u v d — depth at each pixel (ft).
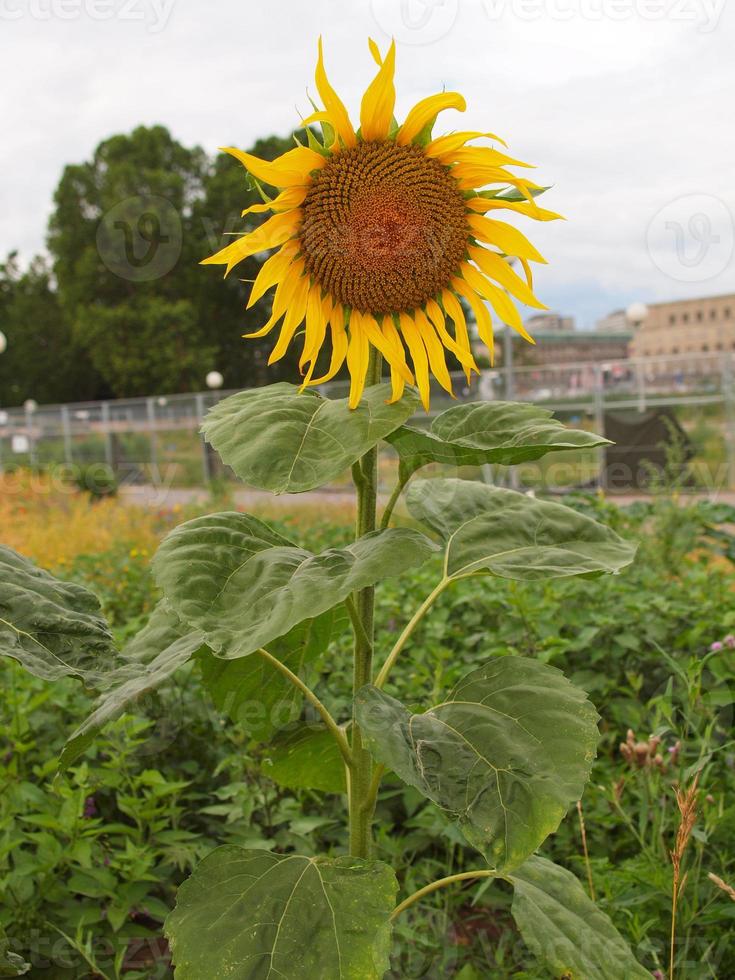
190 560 4.81
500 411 5.15
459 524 5.62
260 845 8.09
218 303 104.73
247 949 4.37
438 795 4.32
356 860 4.81
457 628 13.69
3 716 9.91
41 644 4.75
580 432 4.70
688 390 50.49
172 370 100.94
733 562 19.81
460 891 8.75
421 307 5.16
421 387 5.11
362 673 5.38
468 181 5.00
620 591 14.12
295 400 4.92
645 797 8.03
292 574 4.72
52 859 7.47
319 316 5.03
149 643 5.74
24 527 34.17
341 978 4.26
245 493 50.83
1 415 88.38
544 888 5.53
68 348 130.72
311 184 4.86
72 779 8.77
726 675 10.21
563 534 5.51
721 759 9.25
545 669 4.98
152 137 107.76
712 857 8.12
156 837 8.23
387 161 4.82
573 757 4.48
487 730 4.65
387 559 4.57
